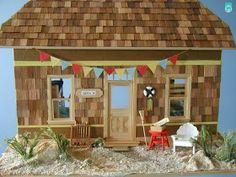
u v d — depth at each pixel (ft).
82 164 8.79
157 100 9.98
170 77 9.89
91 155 9.29
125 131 10.07
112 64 9.61
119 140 9.91
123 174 8.41
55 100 9.90
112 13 9.78
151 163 8.89
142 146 9.82
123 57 9.59
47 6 9.84
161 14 9.88
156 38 9.39
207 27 9.77
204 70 9.95
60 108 10.27
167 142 9.65
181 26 9.70
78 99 9.82
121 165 8.79
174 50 9.66
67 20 9.59
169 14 9.91
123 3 10.02
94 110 9.90
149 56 9.62
